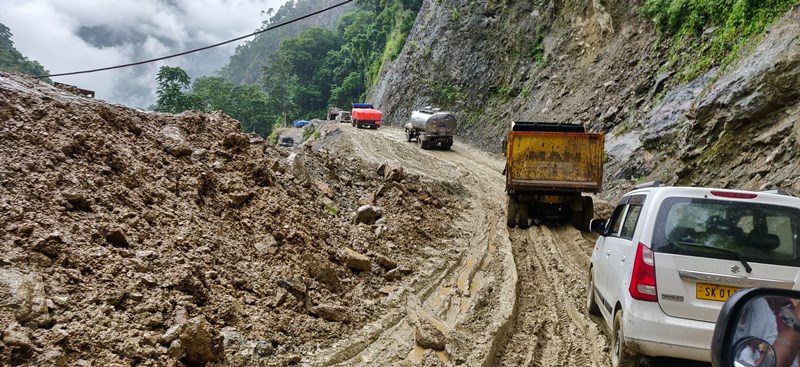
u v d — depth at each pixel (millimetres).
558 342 6234
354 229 9430
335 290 6562
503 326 6336
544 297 7988
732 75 15062
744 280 4395
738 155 14117
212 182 7484
